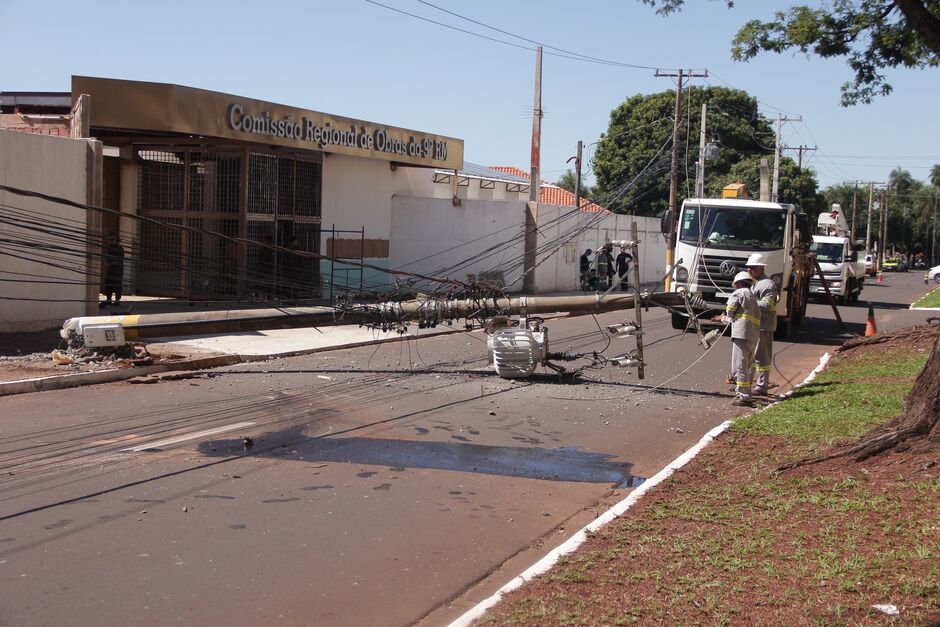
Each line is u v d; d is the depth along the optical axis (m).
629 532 6.39
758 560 5.71
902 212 122.94
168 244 22.67
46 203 16.06
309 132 22.97
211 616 5.00
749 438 9.52
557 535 6.71
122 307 19.34
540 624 4.79
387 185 27.44
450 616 5.19
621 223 39.38
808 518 6.57
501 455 9.12
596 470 8.70
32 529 6.33
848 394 11.81
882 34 14.63
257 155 22.30
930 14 9.91
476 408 11.45
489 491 7.81
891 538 6.01
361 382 13.13
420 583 5.65
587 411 11.54
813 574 5.43
